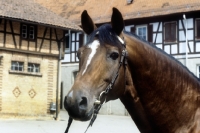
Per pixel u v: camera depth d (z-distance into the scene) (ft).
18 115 89.56
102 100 12.64
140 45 13.79
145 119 14.03
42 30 96.53
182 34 103.55
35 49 94.73
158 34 107.45
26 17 90.53
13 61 90.89
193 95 14.39
